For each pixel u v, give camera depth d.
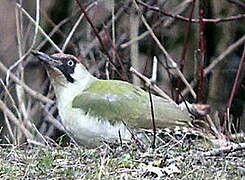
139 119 10.76
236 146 9.43
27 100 16.45
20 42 15.26
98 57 16.45
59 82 11.23
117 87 11.09
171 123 10.76
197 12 16.56
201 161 9.20
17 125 14.43
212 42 16.91
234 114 16.52
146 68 16.19
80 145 11.30
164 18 16.55
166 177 8.79
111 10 16.36
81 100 10.95
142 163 9.19
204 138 10.28
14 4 16.84
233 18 14.48
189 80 16.64
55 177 8.80
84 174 8.85
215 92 16.56
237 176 8.72
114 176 8.79
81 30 16.64
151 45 16.70
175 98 15.25
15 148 10.20
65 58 11.27
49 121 15.89
